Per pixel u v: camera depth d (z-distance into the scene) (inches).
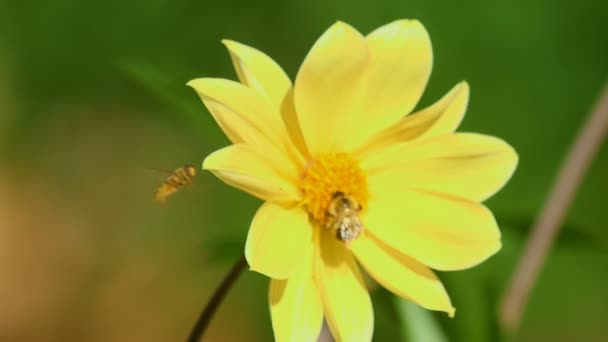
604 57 45.1
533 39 45.1
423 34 25.8
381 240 26.0
